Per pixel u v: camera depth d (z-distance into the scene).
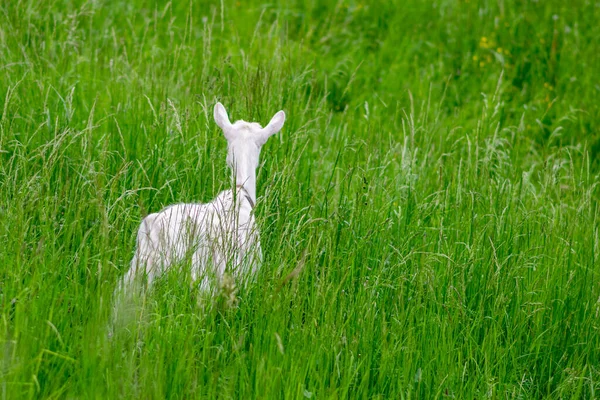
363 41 32.25
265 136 16.53
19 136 18.83
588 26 34.66
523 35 33.25
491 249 17.56
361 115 25.91
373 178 18.84
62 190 15.31
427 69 30.92
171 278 14.46
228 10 31.36
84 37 25.30
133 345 13.02
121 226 15.85
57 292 13.70
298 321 14.47
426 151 22.12
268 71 22.08
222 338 14.16
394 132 25.69
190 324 14.02
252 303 14.68
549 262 17.81
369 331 14.85
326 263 16.73
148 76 22.83
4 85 20.66
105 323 13.00
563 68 31.73
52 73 21.80
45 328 12.99
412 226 18.34
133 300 13.65
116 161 18.95
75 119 20.34
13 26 23.98
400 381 14.29
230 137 16.44
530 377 15.78
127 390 12.27
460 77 30.97
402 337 15.36
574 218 19.11
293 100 22.42
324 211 18.44
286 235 16.50
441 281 16.88
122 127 19.91
